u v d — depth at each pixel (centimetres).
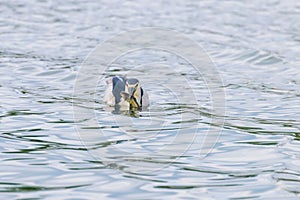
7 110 2172
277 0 5272
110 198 1438
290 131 1981
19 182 1526
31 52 3231
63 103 2291
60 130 1958
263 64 3066
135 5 4947
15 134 1905
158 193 1472
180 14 4550
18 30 3856
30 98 2352
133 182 1540
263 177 1581
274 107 2281
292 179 1567
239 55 3225
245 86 2619
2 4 4878
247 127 2025
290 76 2808
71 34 3769
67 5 4903
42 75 2745
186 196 1458
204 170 1630
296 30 3969
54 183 1524
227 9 4803
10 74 2744
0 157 1700
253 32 3894
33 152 1748
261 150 1794
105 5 4934
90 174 1587
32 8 4712
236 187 1516
